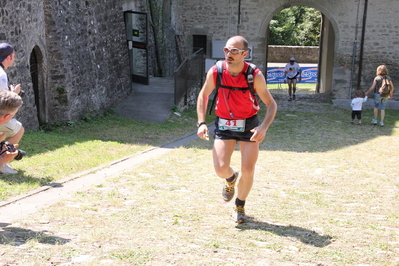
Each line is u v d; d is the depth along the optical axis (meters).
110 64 12.63
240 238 3.46
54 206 4.24
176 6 18.72
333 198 5.03
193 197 4.88
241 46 3.44
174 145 8.88
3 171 5.32
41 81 9.73
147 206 4.40
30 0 8.87
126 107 12.91
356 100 13.16
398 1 17.30
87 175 5.76
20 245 3.02
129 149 7.96
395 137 11.25
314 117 14.68
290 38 35.81
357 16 17.61
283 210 4.44
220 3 18.38
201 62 17.02
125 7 14.17
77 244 3.08
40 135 8.27
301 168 6.98
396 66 17.84
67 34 10.16
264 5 18.11
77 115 10.63
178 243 3.22
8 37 7.96
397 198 5.06
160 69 17.62
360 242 3.38
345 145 9.84
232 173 3.90
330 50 19.41
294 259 2.96
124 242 3.19
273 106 3.62
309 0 17.78
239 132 3.68
